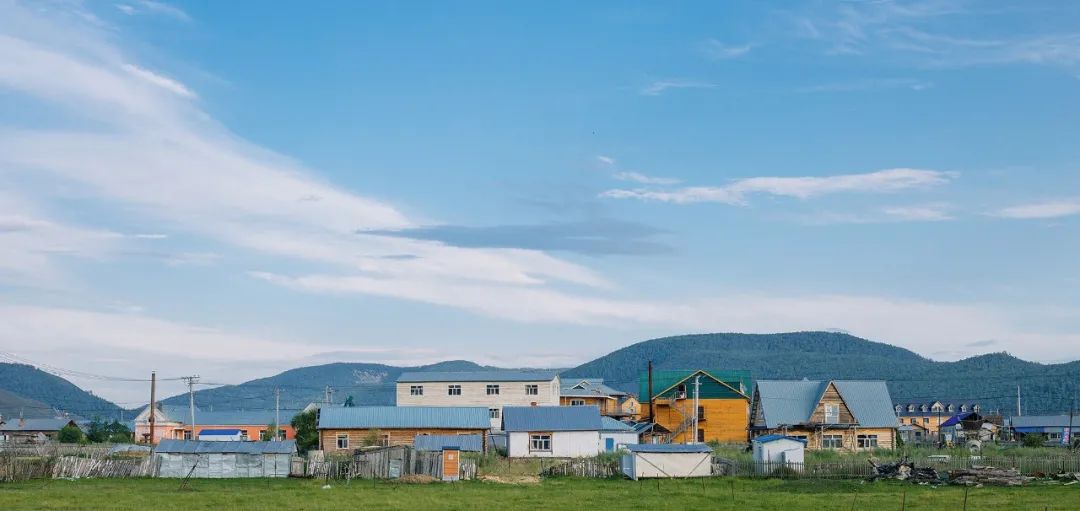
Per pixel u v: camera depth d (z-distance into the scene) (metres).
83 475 76.69
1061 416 177.00
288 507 56.31
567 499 61.06
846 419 115.12
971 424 158.25
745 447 107.31
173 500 59.47
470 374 132.50
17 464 74.25
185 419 172.88
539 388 130.25
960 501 59.78
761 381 119.62
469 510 55.34
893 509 55.84
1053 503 58.62
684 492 65.88
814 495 63.78
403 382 130.75
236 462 78.06
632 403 172.25
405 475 75.69
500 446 106.81
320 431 104.44
